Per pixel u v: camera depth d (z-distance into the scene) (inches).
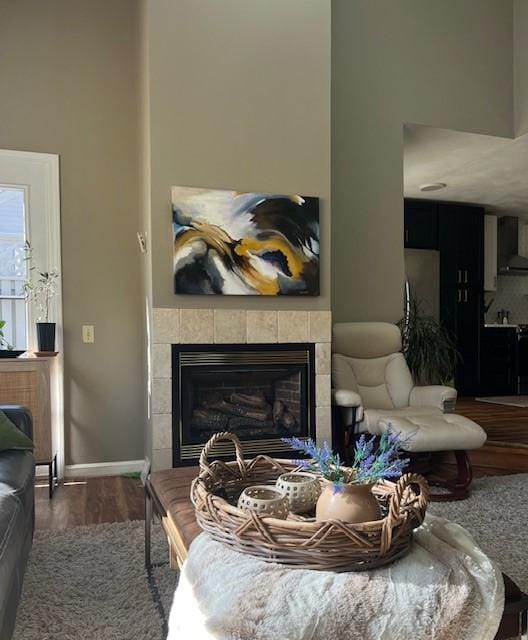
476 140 177.3
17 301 139.2
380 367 145.5
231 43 128.2
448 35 169.6
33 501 84.6
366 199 161.0
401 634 37.8
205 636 39.2
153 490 72.2
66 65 142.1
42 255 140.5
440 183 225.9
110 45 145.7
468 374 264.7
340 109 157.3
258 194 128.5
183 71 124.3
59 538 94.0
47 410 122.6
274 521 42.5
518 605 42.6
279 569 41.6
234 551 44.4
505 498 115.7
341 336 140.8
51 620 67.7
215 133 126.3
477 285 268.1
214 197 125.0
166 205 122.6
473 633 39.1
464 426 118.0
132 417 145.2
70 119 142.2
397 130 163.8
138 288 146.2
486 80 173.8
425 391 138.7
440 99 168.2
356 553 41.4
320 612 37.9
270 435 128.1
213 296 125.6
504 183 226.5
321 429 132.7
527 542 91.2
